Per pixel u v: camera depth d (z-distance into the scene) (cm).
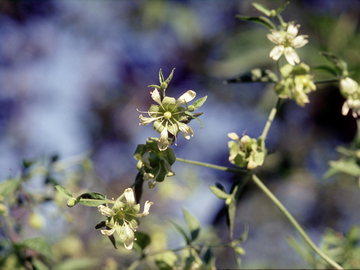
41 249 49
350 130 95
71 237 58
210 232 59
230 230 48
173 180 68
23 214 53
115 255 61
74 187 55
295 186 97
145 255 50
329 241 52
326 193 97
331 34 91
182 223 61
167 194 67
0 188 50
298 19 96
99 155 100
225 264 81
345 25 90
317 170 98
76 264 52
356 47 88
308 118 98
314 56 87
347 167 51
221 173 96
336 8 95
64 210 54
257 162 47
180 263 50
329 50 89
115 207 44
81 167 55
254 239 89
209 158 98
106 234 44
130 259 61
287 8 98
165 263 49
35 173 52
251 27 100
